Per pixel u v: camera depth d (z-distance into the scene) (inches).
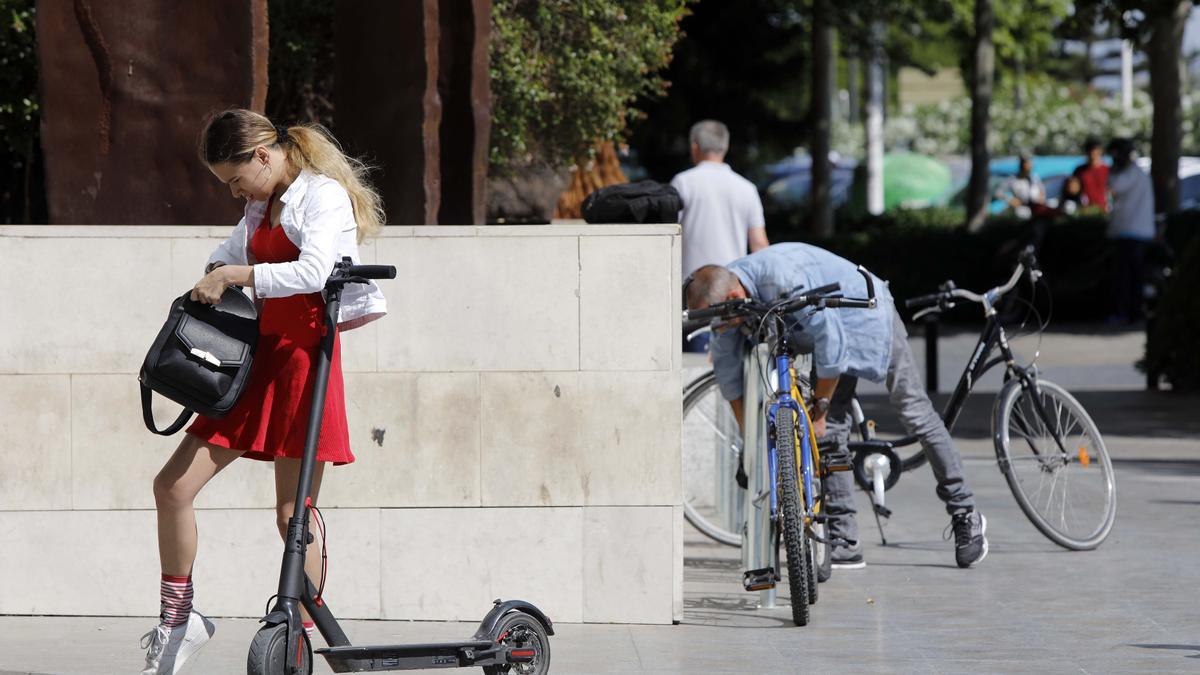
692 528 1240.2
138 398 882.1
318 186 691.4
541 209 1680.6
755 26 3826.3
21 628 860.6
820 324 941.8
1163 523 1208.2
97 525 885.2
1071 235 3093.0
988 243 3166.8
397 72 1058.7
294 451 692.1
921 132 7623.0
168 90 935.7
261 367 697.0
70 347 879.1
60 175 936.9
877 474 1066.7
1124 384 2186.3
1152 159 3134.8
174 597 709.9
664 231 874.1
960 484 1059.3
